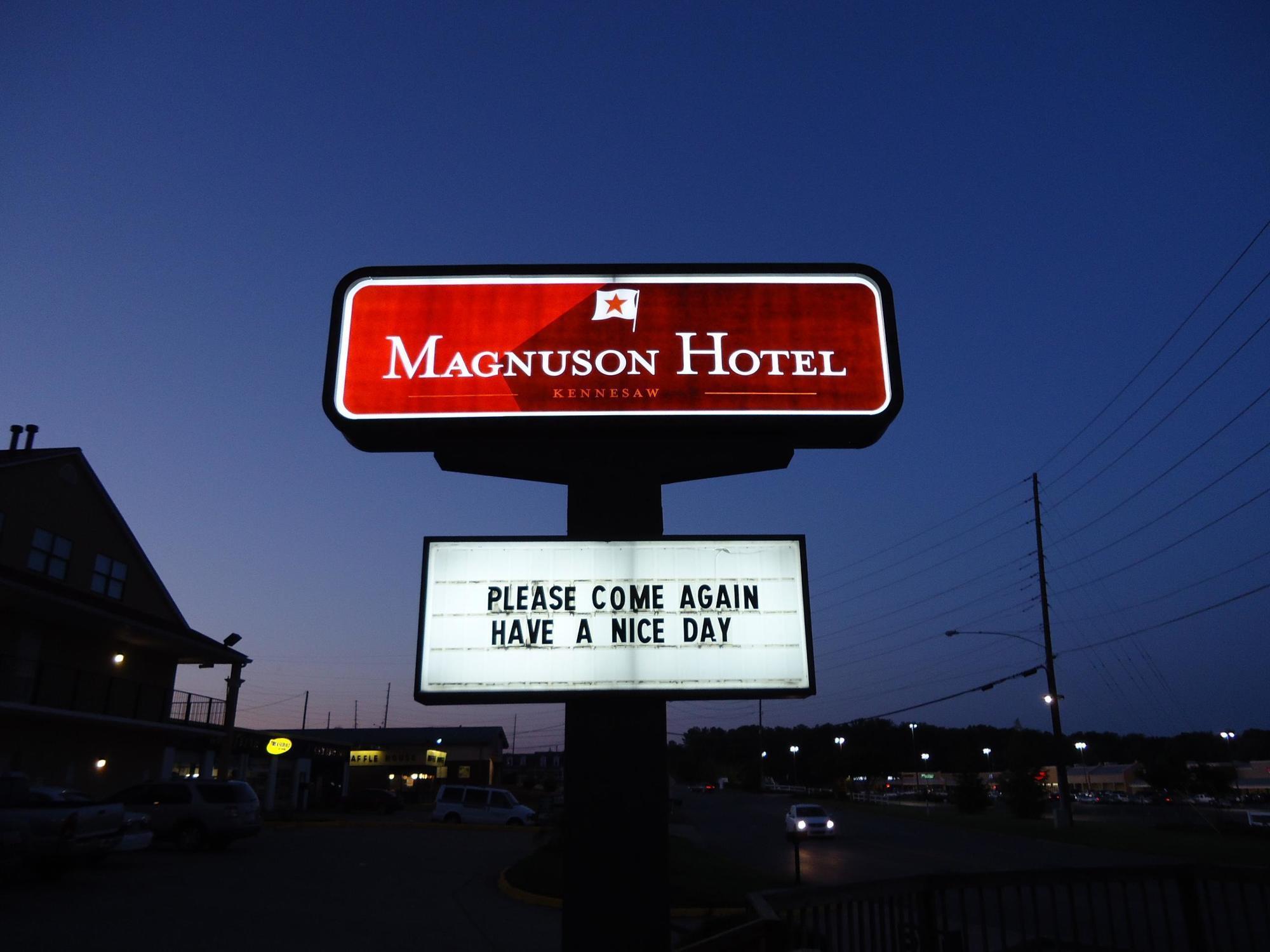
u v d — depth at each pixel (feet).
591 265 29.19
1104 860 85.76
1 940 36.63
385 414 27.61
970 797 187.73
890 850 100.53
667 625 25.58
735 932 17.81
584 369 28.19
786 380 28.22
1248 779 309.63
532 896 55.16
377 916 47.78
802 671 25.30
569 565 26.02
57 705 86.94
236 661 109.91
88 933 38.88
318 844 88.33
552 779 301.63
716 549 26.18
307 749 160.04
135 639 96.89
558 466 28.04
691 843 94.38
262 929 42.24
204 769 120.78
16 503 85.71
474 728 257.75
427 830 117.19
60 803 52.60
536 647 25.38
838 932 20.85
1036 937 23.26
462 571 25.91
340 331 28.37
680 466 28.14
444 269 29.01
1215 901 47.01
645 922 23.91
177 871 61.16
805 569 26.00
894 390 28.14
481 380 28.02
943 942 23.11
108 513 99.86
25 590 75.20
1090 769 364.38
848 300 29.04
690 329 28.66
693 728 490.90
